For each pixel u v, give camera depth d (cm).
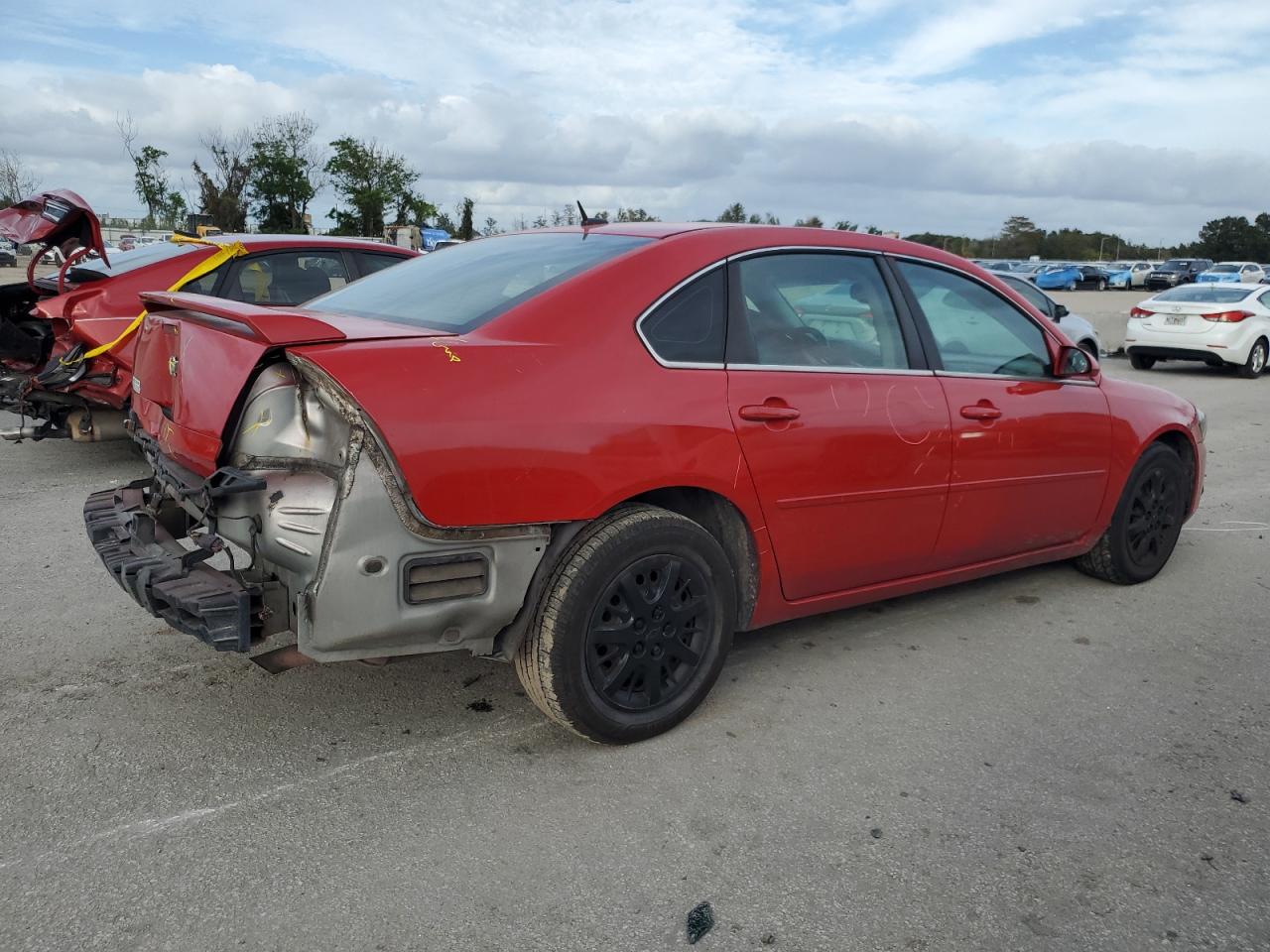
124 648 388
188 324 299
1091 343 1360
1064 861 265
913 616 448
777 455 333
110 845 260
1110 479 462
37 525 558
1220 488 742
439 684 361
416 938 228
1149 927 239
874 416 360
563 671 294
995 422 401
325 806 280
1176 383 1492
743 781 301
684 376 316
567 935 231
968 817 285
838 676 380
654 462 303
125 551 305
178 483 287
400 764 305
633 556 302
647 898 245
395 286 369
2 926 228
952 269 411
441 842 265
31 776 292
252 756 307
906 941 232
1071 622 446
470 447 269
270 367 269
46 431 670
